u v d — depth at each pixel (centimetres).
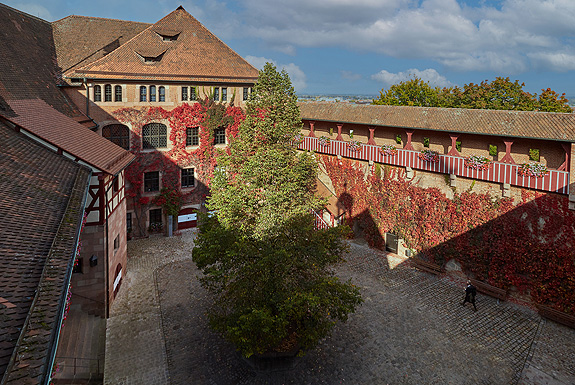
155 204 3081
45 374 532
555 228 1967
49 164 1398
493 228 2217
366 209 2981
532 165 1997
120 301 2053
